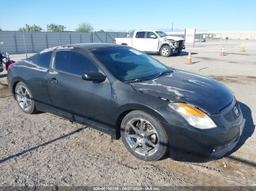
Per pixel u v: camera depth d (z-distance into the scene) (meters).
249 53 22.73
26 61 5.44
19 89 5.58
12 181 3.21
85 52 4.40
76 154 3.87
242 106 6.10
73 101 4.39
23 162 3.65
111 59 4.32
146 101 3.50
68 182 3.18
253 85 8.48
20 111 5.73
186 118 3.27
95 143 4.22
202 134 3.20
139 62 4.62
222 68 12.68
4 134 4.56
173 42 19.33
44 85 4.85
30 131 4.69
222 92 3.92
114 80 3.90
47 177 3.29
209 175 3.33
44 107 5.09
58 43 35.59
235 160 3.67
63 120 5.20
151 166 3.55
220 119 3.35
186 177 3.29
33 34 32.47
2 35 29.14
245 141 4.24
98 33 40.66
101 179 3.24
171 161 3.67
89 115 4.25
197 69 12.35
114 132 3.99
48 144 4.19
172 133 3.33
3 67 8.88
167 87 3.77
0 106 6.10
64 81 4.46
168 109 3.36
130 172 3.40
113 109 3.85
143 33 20.30
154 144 3.57
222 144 3.31
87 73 3.92
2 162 3.65
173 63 14.99
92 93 4.06
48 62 4.89
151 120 3.49
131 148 3.79
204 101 3.48
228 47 33.56
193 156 3.32
